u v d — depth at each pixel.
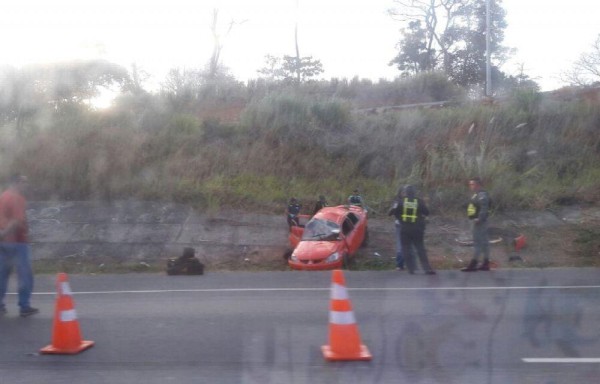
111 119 23.62
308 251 15.88
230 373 7.59
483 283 13.30
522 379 7.27
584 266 16.25
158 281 14.29
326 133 22.94
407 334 9.19
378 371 7.60
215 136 23.30
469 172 20.89
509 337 8.98
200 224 18.70
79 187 20.31
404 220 14.67
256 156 21.98
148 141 22.17
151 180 20.48
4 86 25.36
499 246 17.47
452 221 19.06
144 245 17.67
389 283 13.41
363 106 31.47
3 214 10.47
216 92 31.11
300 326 9.73
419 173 21.22
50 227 18.45
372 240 18.14
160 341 9.00
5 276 10.66
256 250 17.53
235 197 20.03
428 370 7.62
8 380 7.45
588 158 22.12
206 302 11.66
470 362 7.90
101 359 8.20
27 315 10.61
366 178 21.73
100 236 18.02
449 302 11.34
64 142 21.42
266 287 13.15
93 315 10.67
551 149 22.31
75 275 15.72
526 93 24.97
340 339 8.04
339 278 8.22
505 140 22.92
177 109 27.28
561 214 19.20
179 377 7.47
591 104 24.30
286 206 19.81
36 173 20.67
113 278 14.95
